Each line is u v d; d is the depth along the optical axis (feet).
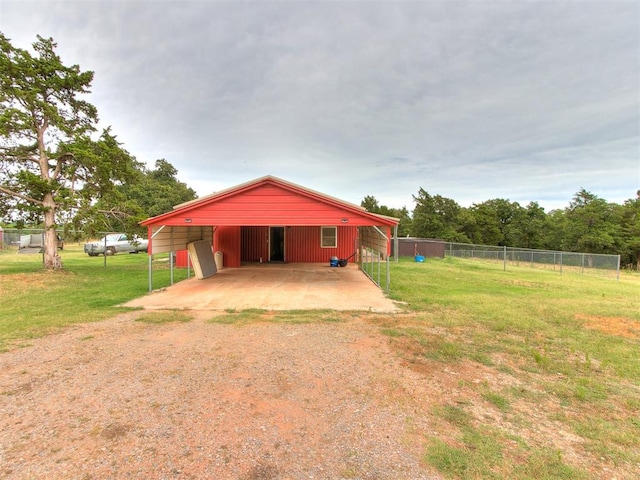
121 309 21.72
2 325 17.54
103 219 38.70
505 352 14.39
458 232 123.65
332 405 9.59
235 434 8.05
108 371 11.80
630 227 101.45
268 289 29.81
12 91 33.42
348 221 28.53
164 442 7.68
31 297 25.44
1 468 6.68
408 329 17.58
